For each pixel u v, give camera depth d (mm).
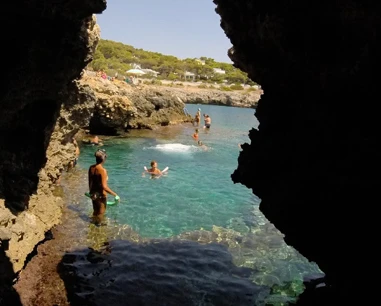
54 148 9461
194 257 7594
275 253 8023
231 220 10117
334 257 4527
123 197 11430
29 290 5707
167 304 5867
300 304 5844
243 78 108375
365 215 3857
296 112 5309
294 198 4973
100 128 23438
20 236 5926
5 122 6285
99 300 5797
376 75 3602
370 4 3439
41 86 6582
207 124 31453
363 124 3889
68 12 5973
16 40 5891
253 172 6145
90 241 7852
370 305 3850
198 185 13719
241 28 5934
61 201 10000
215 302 6016
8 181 6574
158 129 28250
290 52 4703
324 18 4109
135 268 6918
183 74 108688
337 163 4223
